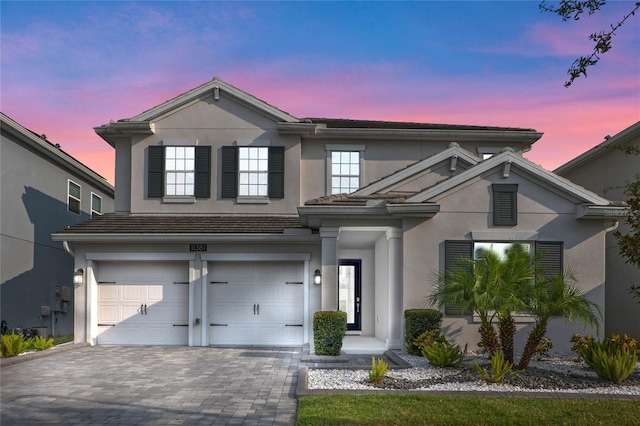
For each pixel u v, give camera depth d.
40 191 20.75
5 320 18.33
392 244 14.70
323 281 14.51
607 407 8.19
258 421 7.92
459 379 10.30
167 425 7.74
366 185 17.72
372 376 9.98
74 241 16.30
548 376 10.55
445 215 14.44
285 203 18.44
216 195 18.44
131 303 16.62
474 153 19.56
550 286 10.74
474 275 10.82
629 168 17.45
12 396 9.47
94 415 8.26
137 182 18.44
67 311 22.81
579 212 14.36
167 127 18.59
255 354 14.41
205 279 16.41
